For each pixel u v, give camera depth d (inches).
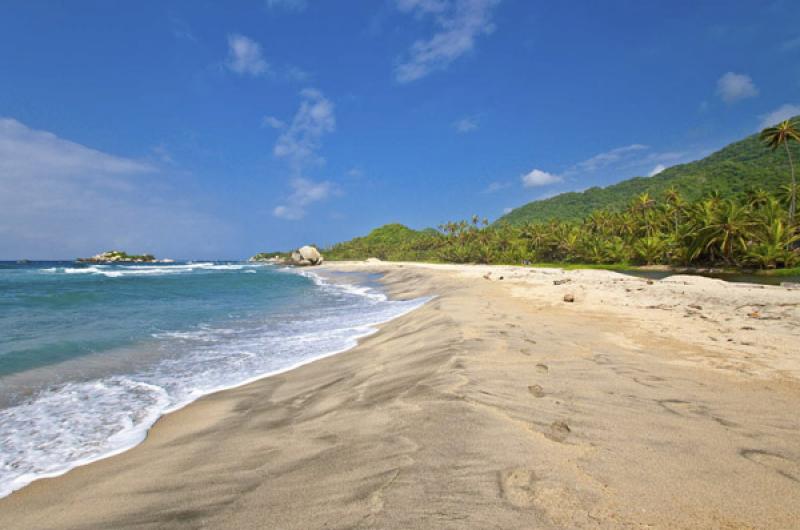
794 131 2143.2
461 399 189.8
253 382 321.1
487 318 435.8
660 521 99.0
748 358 265.6
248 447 187.9
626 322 412.5
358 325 563.8
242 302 891.4
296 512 117.5
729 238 2016.5
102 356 407.5
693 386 209.8
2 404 275.9
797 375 227.3
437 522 102.1
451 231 5054.1
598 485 115.9
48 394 296.4
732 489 113.7
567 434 151.9
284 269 3567.9
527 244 3759.8
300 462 156.3
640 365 251.4
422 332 404.5
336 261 5851.4
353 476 134.0
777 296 580.7
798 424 160.7
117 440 219.6
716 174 5462.6
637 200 3351.4
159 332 531.8
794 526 96.5
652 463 129.2
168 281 1601.9
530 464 129.0
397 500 114.1
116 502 148.3
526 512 104.0
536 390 202.8
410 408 188.7
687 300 565.9
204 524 121.1
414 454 141.8
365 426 180.4
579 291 714.8
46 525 137.7
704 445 142.2
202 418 246.1
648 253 2514.8
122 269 3139.8
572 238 3289.9
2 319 631.8
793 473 122.1
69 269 3009.4
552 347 299.4
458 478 122.9
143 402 279.6
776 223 1893.5
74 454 203.2
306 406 245.0
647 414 172.1
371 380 269.4
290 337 493.7
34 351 420.5
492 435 151.7
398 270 2453.2
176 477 163.8
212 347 444.5
